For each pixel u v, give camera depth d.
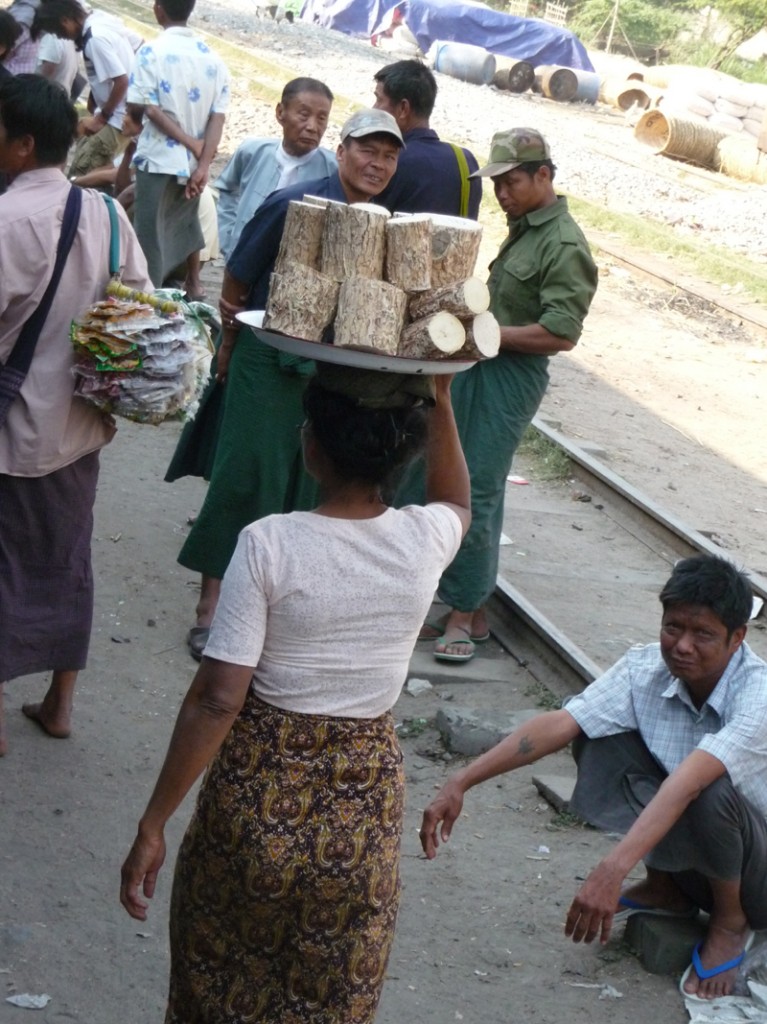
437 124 22.64
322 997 2.69
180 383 4.06
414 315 2.81
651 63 53.66
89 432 4.22
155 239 8.98
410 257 2.83
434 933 3.99
